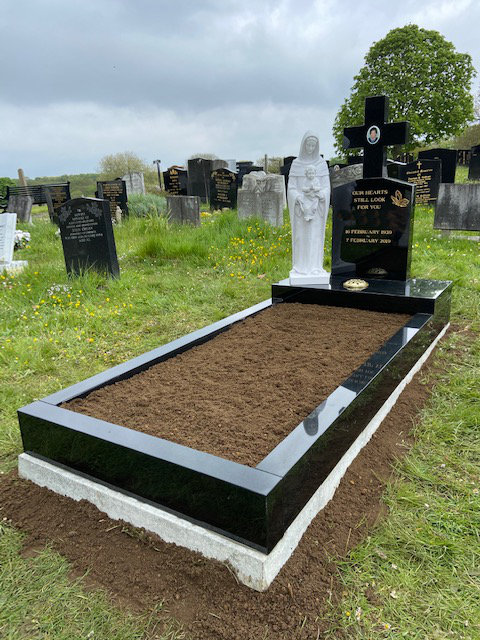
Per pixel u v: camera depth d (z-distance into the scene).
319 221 4.88
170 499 2.14
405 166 12.72
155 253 8.41
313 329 4.06
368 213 4.81
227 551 1.98
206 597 1.92
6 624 1.88
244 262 7.64
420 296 4.25
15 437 3.13
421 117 25.47
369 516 2.36
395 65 25.70
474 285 5.86
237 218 10.86
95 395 2.95
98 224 6.79
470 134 31.67
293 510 2.07
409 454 2.83
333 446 2.42
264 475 1.96
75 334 4.89
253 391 2.95
